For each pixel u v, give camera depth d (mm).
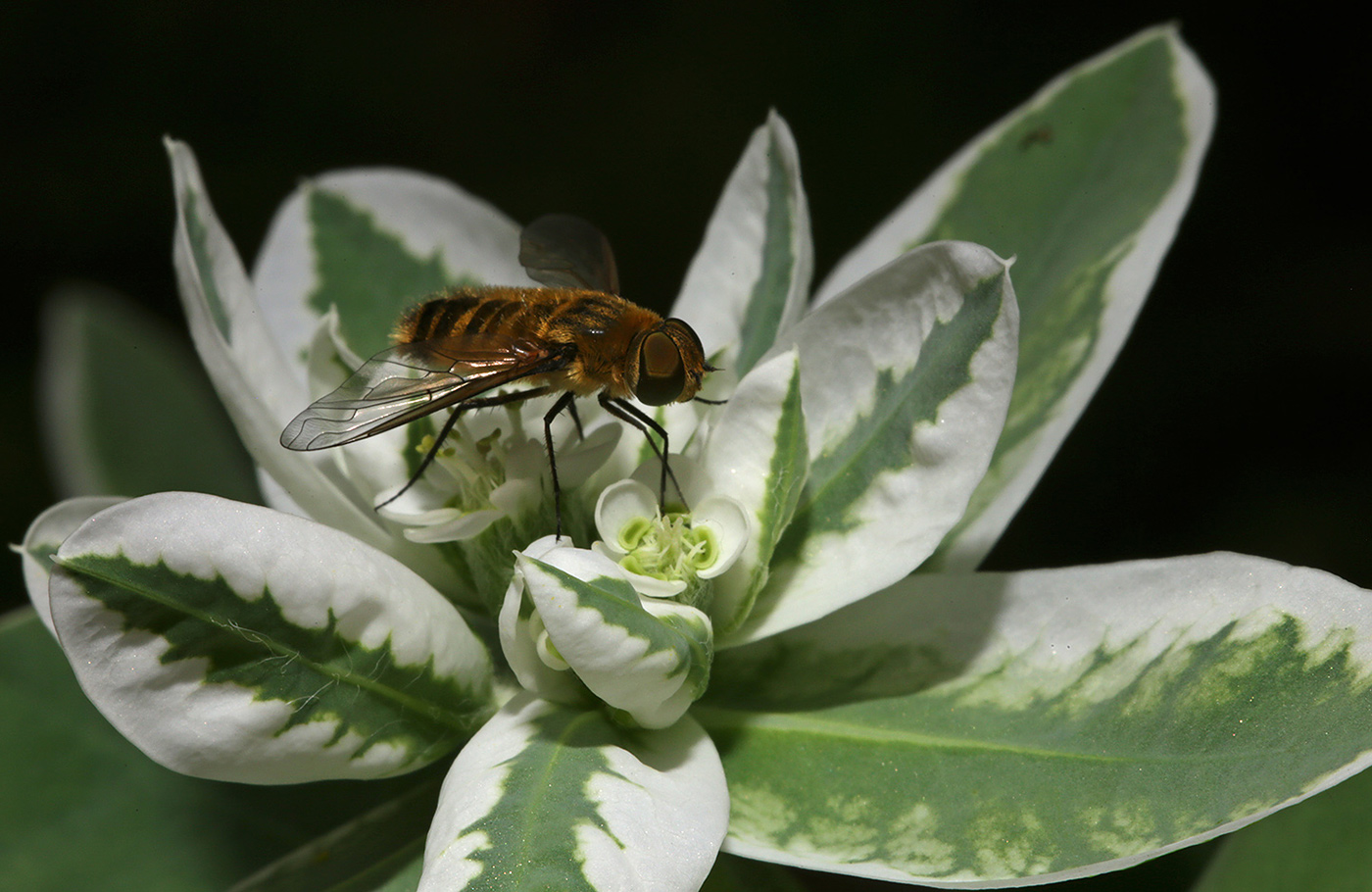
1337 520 261
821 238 292
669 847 161
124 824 182
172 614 161
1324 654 164
